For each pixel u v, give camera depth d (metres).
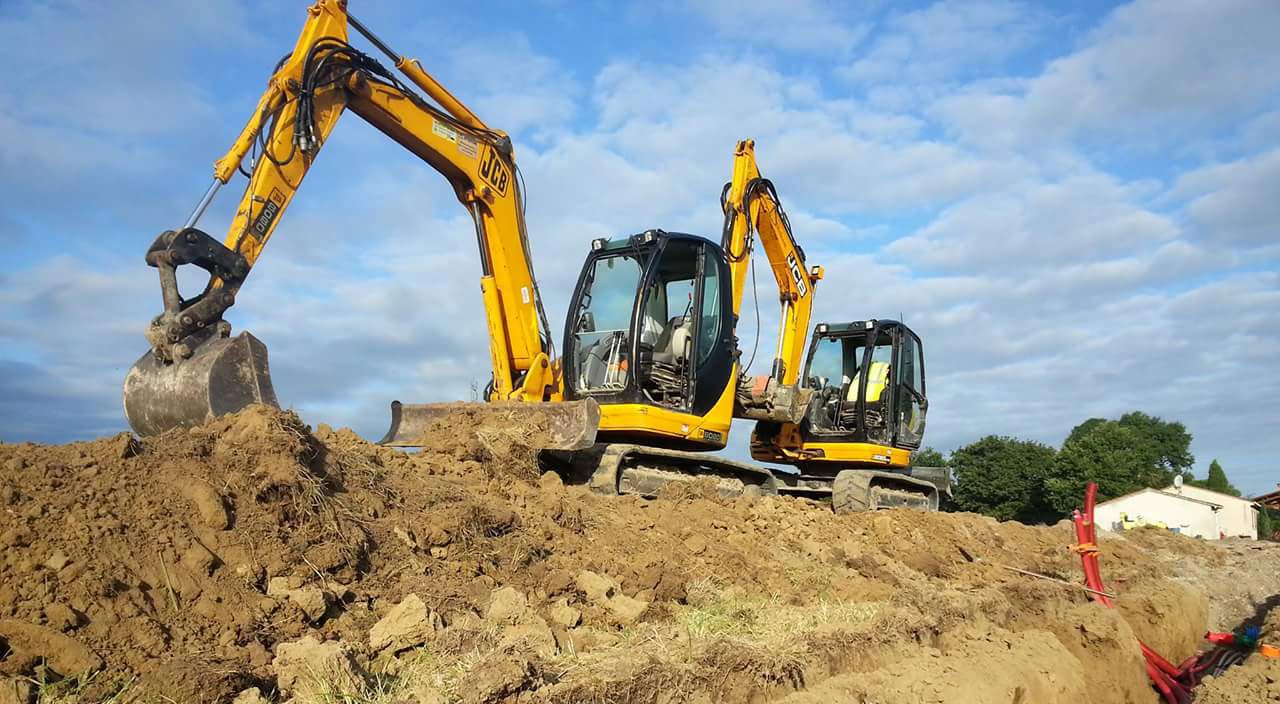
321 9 9.31
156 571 4.49
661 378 10.84
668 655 4.80
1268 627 10.47
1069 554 12.66
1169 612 9.52
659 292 11.33
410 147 10.49
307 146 8.96
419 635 4.68
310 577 5.02
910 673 5.32
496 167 11.28
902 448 16.17
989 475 53.19
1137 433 61.66
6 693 3.46
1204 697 7.71
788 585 7.85
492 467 8.59
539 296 11.74
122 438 5.24
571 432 9.48
